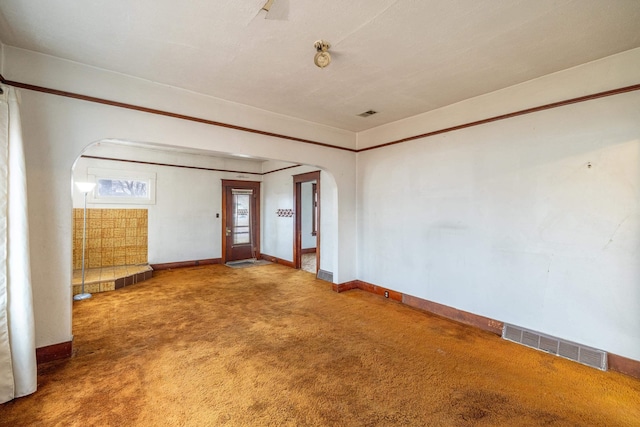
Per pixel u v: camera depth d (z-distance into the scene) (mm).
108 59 2482
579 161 2578
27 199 2281
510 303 3037
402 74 2721
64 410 1898
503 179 3078
